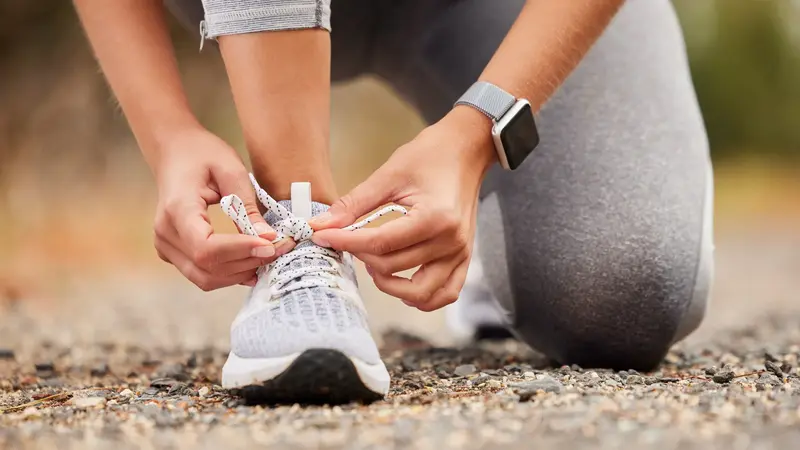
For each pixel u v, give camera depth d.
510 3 1.73
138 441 0.98
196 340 2.24
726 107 9.52
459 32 1.74
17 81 5.05
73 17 5.09
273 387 1.15
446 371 1.54
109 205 4.77
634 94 1.61
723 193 8.20
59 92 5.07
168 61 1.38
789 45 9.53
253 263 1.20
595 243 1.54
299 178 1.29
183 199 1.21
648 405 1.09
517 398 1.17
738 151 9.57
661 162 1.58
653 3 1.72
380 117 5.94
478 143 1.27
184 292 3.44
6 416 1.16
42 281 3.55
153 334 2.36
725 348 1.91
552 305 1.58
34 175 4.87
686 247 1.54
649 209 1.55
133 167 5.07
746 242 5.57
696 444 0.92
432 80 1.80
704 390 1.24
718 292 3.55
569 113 1.61
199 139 1.29
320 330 1.14
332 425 1.03
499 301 1.69
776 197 7.95
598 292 1.54
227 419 1.09
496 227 1.65
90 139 5.07
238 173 1.25
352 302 1.23
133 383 1.51
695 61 9.52
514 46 1.31
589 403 1.12
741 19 9.51
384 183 1.23
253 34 1.25
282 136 1.28
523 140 1.29
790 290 3.58
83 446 0.96
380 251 1.18
